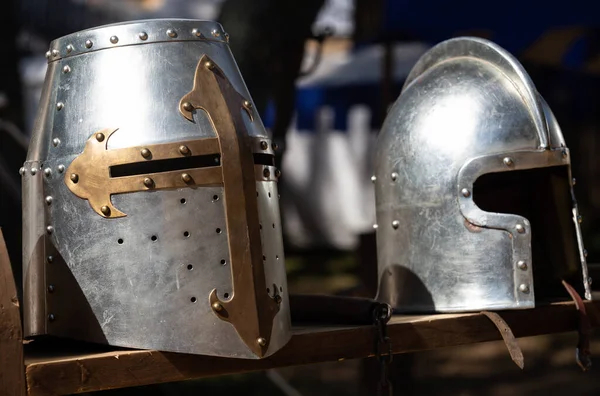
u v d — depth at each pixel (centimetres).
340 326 204
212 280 174
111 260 174
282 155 399
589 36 601
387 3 513
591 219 932
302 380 634
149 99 178
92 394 318
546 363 662
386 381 201
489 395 567
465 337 215
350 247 1138
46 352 179
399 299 235
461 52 241
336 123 851
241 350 174
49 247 180
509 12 489
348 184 1182
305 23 397
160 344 172
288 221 1170
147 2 1027
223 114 179
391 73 548
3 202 326
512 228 219
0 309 161
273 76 397
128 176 174
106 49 182
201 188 175
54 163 179
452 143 226
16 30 510
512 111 226
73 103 181
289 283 880
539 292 252
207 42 187
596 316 238
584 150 981
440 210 227
